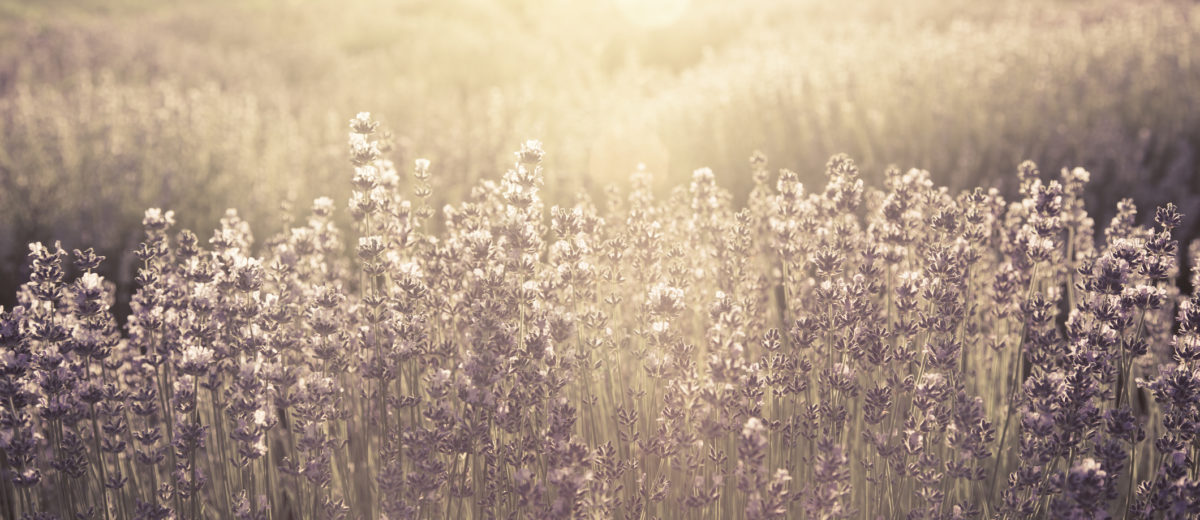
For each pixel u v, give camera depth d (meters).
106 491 2.53
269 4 26.78
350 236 6.14
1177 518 1.99
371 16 23.27
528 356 2.20
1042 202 2.62
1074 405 2.13
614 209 3.71
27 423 2.18
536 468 2.35
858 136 8.09
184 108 10.69
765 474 1.97
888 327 2.57
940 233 2.71
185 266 2.64
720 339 2.16
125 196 7.63
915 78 9.57
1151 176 6.97
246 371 2.27
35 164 8.25
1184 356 2.18
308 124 11.05
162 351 2.44
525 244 2.35
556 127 10.71
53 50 18.30
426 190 2.93
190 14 25.52
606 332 2.59
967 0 17.41
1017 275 2.69
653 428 2.58
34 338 2.34
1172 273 2.65
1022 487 2.21
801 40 15.06
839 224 2.77
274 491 2.68
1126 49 9.83
